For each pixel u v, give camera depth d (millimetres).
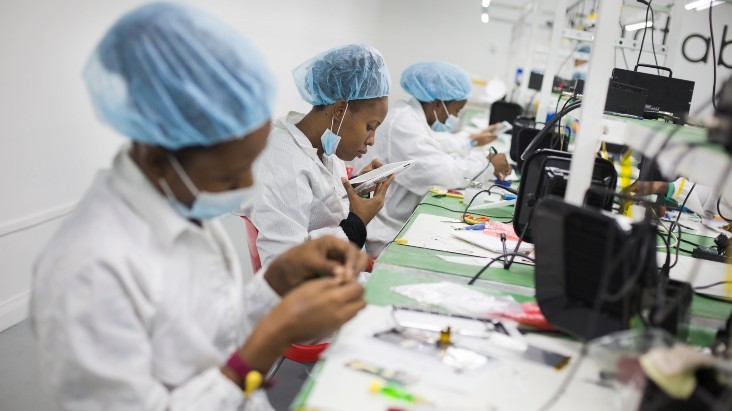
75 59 2387
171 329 767
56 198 2402
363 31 7188
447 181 2377
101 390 683
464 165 2443
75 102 2430
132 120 694
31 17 2105
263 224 1515
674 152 865
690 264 1455
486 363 807
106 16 2562
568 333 931
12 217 2166
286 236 1515
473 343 867
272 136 1626
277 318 783
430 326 916
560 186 1354
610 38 1178
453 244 1504
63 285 667
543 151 1407
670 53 2271
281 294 997
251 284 1021
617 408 703
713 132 811
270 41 4301
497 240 1551
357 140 1725
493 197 2188
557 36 2922
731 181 682
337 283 824
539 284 930
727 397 617
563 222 861
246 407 793
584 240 844
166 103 680
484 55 7645
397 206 2457
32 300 706
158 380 785
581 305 874
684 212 2184
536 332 940
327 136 1670
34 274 713
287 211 1548
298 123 1711
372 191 1935
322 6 5484
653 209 1609
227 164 742
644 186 1632
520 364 816
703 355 659
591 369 816
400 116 2531
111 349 685
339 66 1598
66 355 667
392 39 7773
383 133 2531
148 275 727
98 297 676
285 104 4734
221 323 846
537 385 762
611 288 837
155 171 753
